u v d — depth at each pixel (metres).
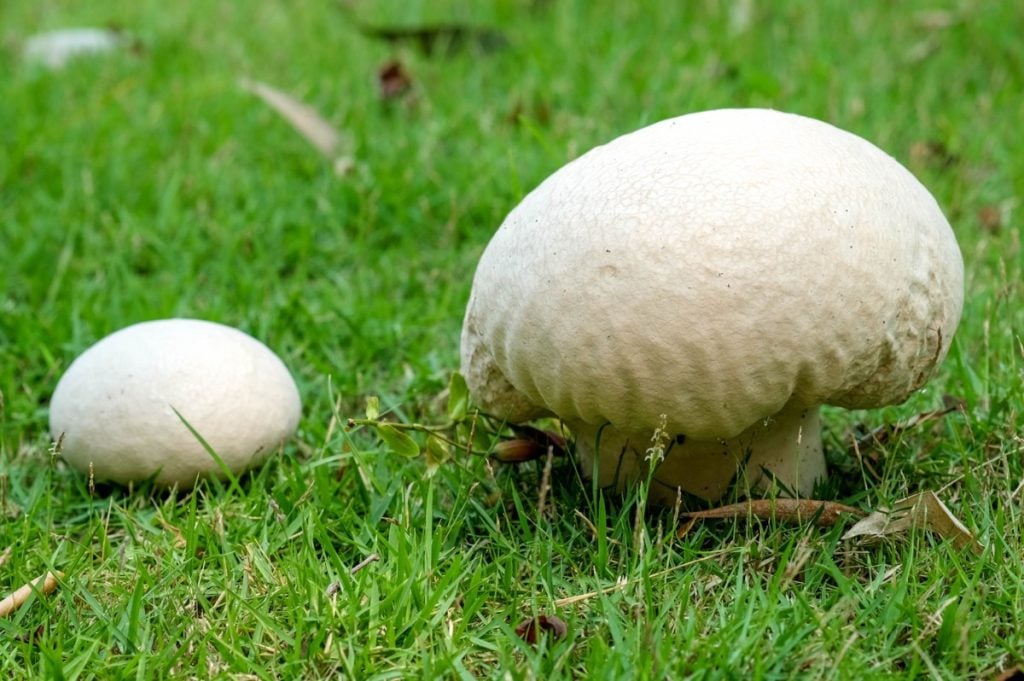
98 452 0.99
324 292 1.13
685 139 0.93
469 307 0.97
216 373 1.00
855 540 0.95
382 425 0.97
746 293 0.90
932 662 0.90
